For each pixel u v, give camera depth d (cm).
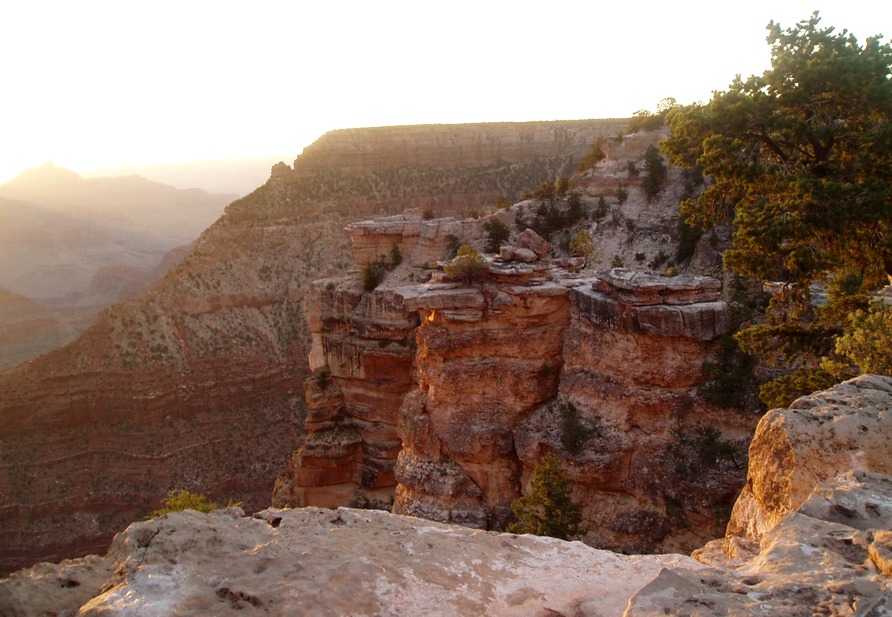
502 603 1101
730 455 3278
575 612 1098
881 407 1429
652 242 6469
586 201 7138
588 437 3634
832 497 1079
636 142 7219
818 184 2364
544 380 4059
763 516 1420
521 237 4525
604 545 3503
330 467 5559
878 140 2395
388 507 5403
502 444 4069
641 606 828
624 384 3597
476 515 4047
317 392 5712
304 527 1269
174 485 8038
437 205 12862
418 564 1159
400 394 5466
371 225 6594
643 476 3472
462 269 4197
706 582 891
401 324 5453
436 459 4247
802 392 2477
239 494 8206
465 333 4088
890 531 940
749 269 2589
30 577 1106
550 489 3219
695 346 3431
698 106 2825
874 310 2252
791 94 2566
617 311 3581
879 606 794
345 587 1061
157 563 1098
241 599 1010
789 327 2659
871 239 2453
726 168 2606
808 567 911
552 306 4053
